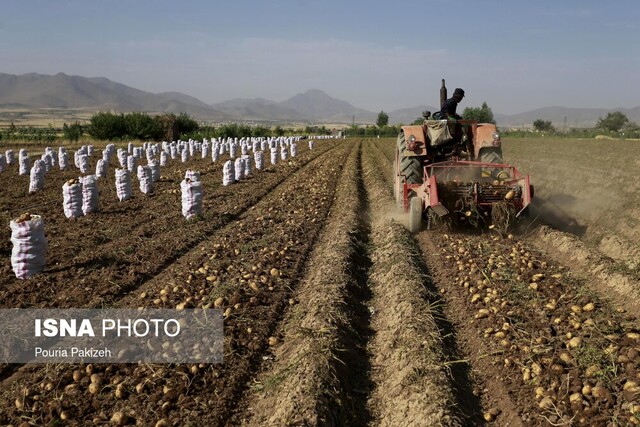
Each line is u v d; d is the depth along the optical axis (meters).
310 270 9.76
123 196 17.22
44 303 8.05
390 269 9.28
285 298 8.31
